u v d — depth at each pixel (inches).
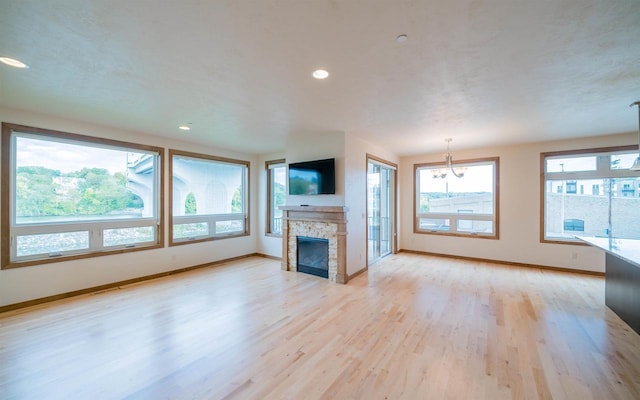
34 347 99.0
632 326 112.3
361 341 103.4
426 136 188.2
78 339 104.7
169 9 63.0
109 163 168.6
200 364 89.1
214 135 186.2
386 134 182.5
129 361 90.6
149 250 184.1
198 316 125.5
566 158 201.0
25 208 138.6
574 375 83.3
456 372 85.0
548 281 176.6
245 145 219.8
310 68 92.3
